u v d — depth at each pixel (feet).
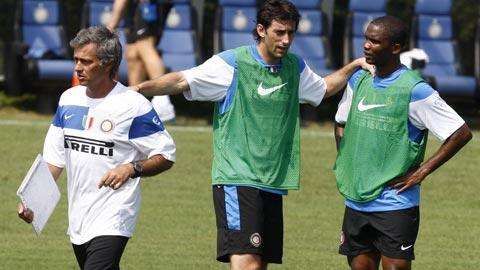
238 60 81.97
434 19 202.18
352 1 198.59
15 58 190.60
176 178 144.87
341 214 132.57
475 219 132.98
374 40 81.15
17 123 173.27
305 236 121.60
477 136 176.35
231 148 82.17
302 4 198.39
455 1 219.41
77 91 76.28
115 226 74.74
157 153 75.46
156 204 133.39
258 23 81.92
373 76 83.15
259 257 81.30
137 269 105.70
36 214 74.18
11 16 207.00
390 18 81.76
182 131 169.89
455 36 202.18
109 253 74.28
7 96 195.00
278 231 83.41
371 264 84.53
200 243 117.50
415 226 82.38
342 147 84.17
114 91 75.77
